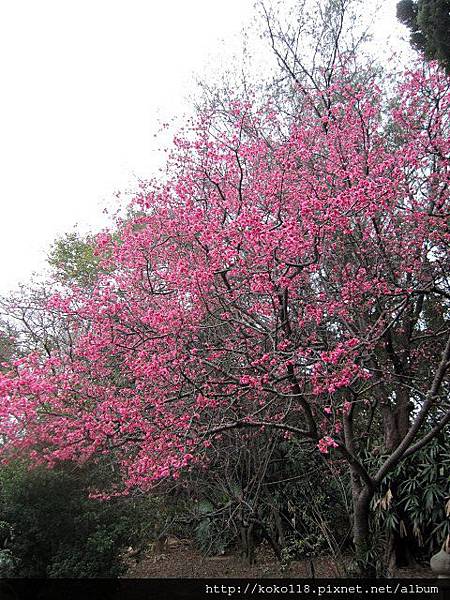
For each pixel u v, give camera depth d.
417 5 6.87
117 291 6.67
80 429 5.41
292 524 7.49
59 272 10.62
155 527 7.92
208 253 5.46
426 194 7.00
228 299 5.83
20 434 5.53
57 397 5.66
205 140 6.83
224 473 8.00
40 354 6.73
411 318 7.29
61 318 7.39
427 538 7.13
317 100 8.44
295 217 5.60
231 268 5.39
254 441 7.90
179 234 6.30
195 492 8.12
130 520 6.29
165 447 5.25
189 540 9.62
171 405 5.98
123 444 5.88
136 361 5.75
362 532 6.08
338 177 6.52
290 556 6.89
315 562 7.27
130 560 8.41
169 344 5.71
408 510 7.14
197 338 6.32
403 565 7.13
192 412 5.70
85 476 6.09
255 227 5.04
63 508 5.82
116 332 6.07
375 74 8.66
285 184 6.49
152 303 6.58
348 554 7.15
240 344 6.11
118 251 6.46
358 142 6.99
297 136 6.69
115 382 6.43
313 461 8.04
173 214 6.40
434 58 6.92
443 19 6.25
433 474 6.93
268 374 5.23
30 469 5.73
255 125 7.77
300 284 6.37
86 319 6.78
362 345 5.57
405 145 7.20
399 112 7.17
